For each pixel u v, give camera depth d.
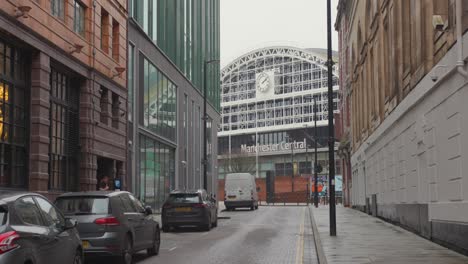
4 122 17.39
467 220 12.82
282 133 116.94
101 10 25.64
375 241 17.05
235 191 46.41
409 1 19.86
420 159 18.14
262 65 125.19
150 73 34.16
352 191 45.50
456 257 12.95
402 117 21.08
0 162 17.14
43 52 19.33
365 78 34.19
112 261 13.33
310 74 114.75
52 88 21.16
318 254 13.99
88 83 23.80
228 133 124.19
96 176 24.83
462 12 12.59
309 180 86.31
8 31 16.89
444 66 14.11
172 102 40.03
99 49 24.92
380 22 26.64
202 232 22.91
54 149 21.16
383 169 26.88
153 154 34.97
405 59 20.30
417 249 14.73
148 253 14.81
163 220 23.22
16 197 7.91
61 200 12.48
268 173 81.56
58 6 21.25
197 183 48.53
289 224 27.78
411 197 19.75
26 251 7.36
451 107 13.88
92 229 11.92
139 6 31.77
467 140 12.62
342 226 23.55
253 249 16.23
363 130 35.72
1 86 17.25
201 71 51.19
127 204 13.49
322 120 110.38
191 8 47.19
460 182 13.27
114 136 26.78
